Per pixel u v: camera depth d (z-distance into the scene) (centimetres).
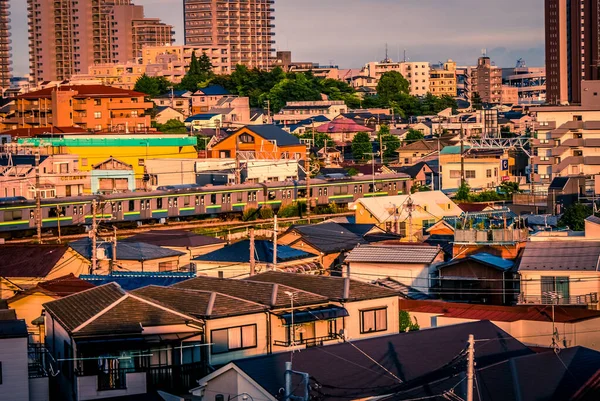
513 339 4175
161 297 4366
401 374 3728
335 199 11694
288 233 7556
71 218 9519
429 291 5912
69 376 3888
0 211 9031
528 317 4838
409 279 6028
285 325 4203
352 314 4472
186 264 6994
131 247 6956
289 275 4847
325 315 4331
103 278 5603
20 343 3806
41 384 3919
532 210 9856
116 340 3862
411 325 4838
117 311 4009
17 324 4006
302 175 13525
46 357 4241
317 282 4669
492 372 3684
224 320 4094
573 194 9975
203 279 4738
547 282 5394
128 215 9900
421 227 8831
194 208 10512
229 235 9331
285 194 11319
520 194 10881
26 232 9369
